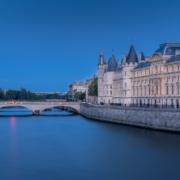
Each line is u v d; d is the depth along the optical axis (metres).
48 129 134.88
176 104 143.38
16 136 116.31
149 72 163.50
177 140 101.06
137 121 136.38
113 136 112.06
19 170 72.69
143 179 66.19
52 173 70.38
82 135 116.31
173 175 68.19
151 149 89.50
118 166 74.56
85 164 76.56
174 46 157.75
